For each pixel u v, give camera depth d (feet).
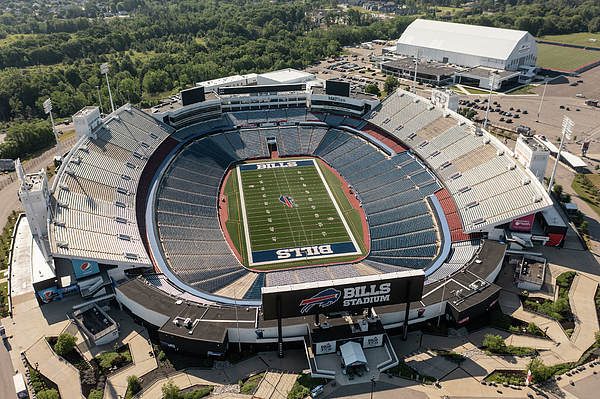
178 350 226.99
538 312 251.19
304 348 232.73
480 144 370.73
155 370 218.59
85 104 619.67
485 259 272.92
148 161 387.96
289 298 209.15
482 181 333.83
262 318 229.25
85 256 251.60
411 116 445.78
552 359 219.41
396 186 380.37
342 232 343.05
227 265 302.25
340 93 487.20
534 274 277.64
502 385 205.16
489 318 248.11
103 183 327.26
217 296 257.34
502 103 604.08
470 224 304.91
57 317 249.14
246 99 501.15
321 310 216.33
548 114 563.07
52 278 253.85
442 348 228.63
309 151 467.52
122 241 282.56
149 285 254.68
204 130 468.75
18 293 268.21
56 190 293.43
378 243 324.19
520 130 504.84
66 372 217.36
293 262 308.81
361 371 211.82
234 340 226.99
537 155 319.27
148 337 239.09
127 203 322.75
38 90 633.61
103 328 240.12
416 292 219.00
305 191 401.49
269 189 405.59
